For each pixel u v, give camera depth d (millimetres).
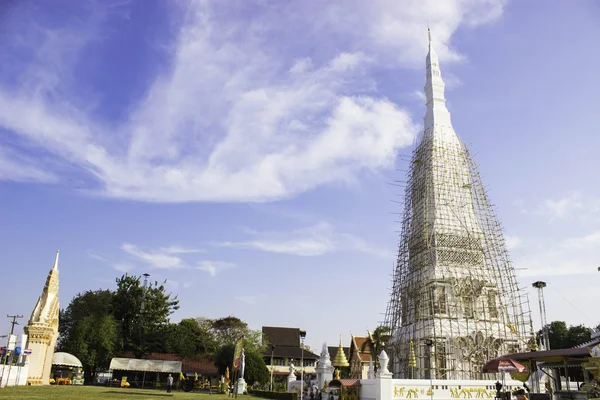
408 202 70438
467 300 59781
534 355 34375
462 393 44812
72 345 80188
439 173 68438
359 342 98125
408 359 59188
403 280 65688
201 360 92000
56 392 46781
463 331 57406
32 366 62094
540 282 59344
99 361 81500
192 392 63656
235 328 99188
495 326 59188
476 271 62375
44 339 63969
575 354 31719
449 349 55969
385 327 69062
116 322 86625
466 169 70062
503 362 35188
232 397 53406
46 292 66188
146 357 88250
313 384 66312
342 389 46406
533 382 47438
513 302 60812
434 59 80312
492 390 45906
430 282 60969
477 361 55188
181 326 94625
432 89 77625
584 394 28875
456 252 63188
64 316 94438
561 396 30844
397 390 42312
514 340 57938
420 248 65062
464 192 68062
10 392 43688
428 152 70750
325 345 59281
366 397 44406
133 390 61250
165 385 78375
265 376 85938
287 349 111375
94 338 81312
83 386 65500
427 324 58219
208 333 99188
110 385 75000
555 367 37375
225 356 84938
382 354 43094
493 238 65250
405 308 64500
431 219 65562
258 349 95250
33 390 48094
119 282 93562
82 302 95625
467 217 66438
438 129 73375
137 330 88938
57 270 68000
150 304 91562
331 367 57656
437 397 43812
